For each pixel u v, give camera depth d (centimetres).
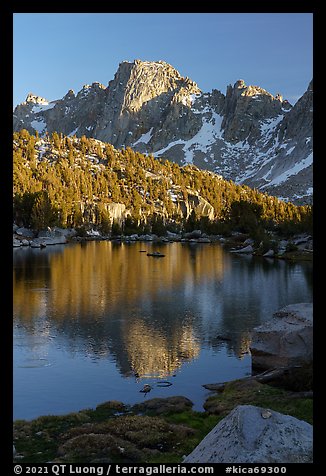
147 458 2127
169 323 5503
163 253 15338
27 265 11206
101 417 2791
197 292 7669
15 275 9444
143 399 3173
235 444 1566
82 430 2486
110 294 7400
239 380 3412
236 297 7231
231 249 17075
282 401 2848
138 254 14700
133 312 6091
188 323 5509
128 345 4578
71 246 18175
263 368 3778
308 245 15525
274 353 3688
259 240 15488
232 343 4675
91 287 8069
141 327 5303
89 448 2212
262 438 1567
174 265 11638
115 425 2548
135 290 7812
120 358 4153
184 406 2962
